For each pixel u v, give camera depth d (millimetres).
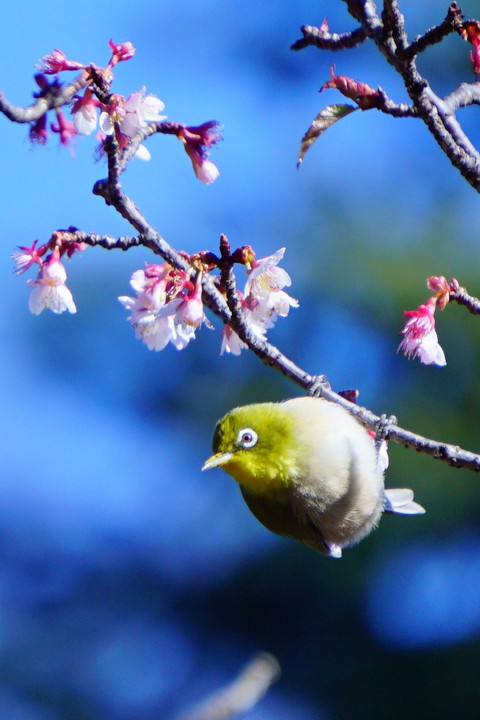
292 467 7781
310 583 15039
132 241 6027
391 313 14875
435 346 6566
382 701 14500
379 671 14602
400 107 6348
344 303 15078
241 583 15359
